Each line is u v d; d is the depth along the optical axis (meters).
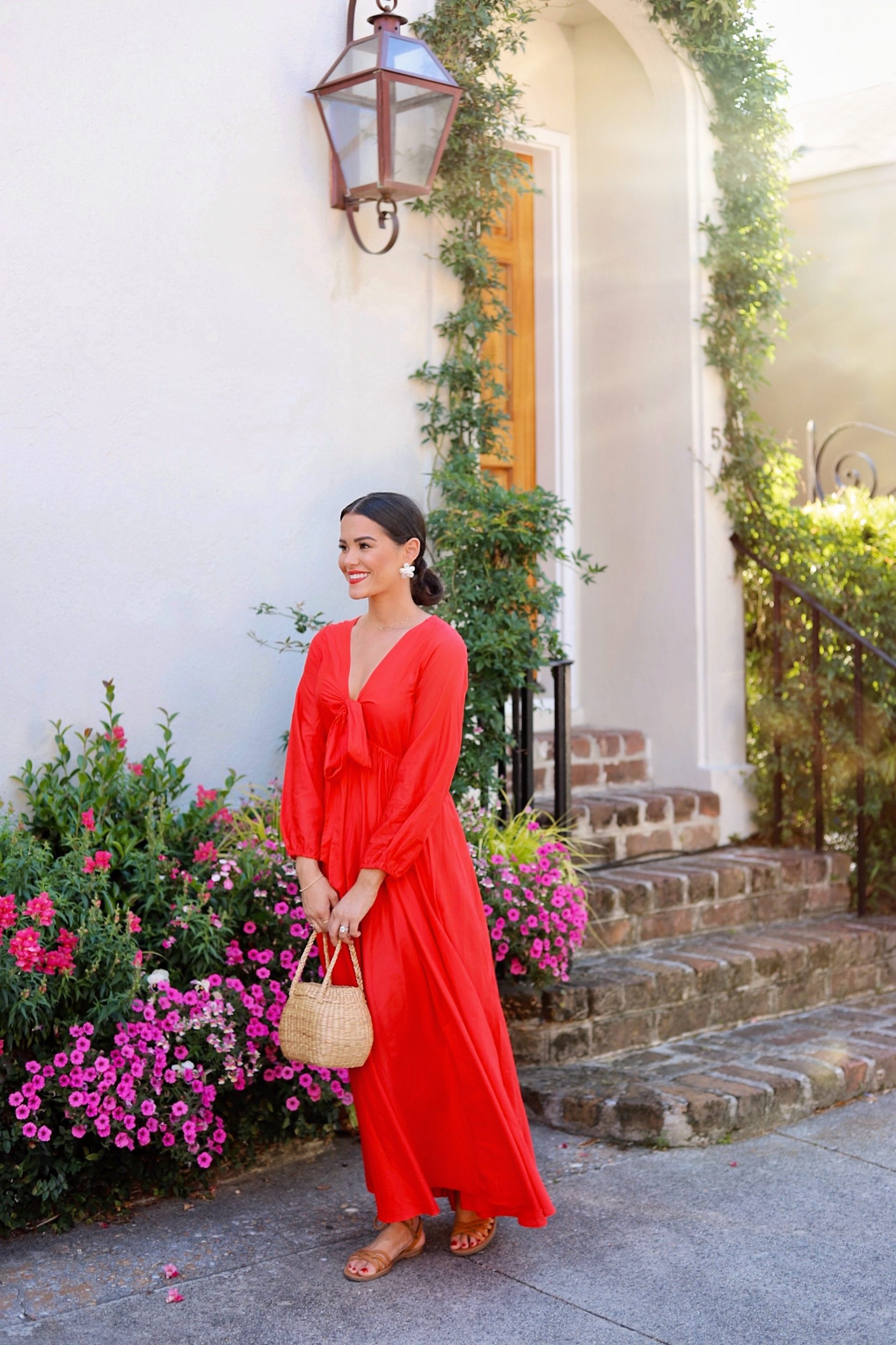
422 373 4.66
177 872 3.62
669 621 5.80
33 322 3.79
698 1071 4.10
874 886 5.55
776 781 5.72
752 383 5.76
